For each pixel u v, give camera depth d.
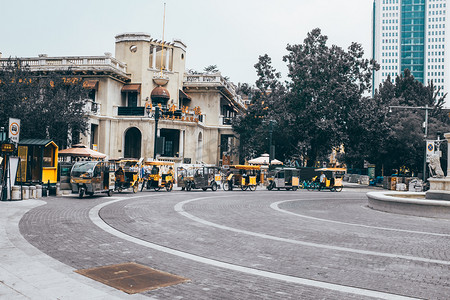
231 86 54.16
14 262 6.79
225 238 9.69
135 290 5.53
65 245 8.40
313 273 6.66
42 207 14.67
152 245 8.67
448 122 58.16
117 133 39.72
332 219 14.07
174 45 44.53
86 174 18.73
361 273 6.72
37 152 20.67
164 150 43.22
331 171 37.75
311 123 42.53
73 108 29.52
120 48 43.12
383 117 44.53
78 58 39.22
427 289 5.87
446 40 185.12
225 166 34.25
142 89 42.25
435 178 18.09
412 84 60.69
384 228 12.12
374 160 55.50
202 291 5.58
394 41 193.12
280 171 33.53
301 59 44.16
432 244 9.59
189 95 46.56
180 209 15.45
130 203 17.16
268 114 45.41
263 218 13.70
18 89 27.09
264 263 7.29
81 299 4.99
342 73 44.19
